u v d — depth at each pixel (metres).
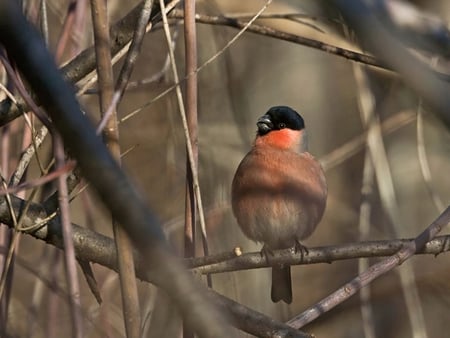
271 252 7.48
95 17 5.72
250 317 6.97
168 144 11.97
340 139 14.91
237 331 7.67
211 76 11.99
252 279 11.34
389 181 10.86
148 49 11.79
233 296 10.43
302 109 14.75
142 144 12.44
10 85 7.50
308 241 14.30
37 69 2.68
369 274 7.11
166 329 9.41
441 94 2.80
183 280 2.94
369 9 2.92
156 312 9.54
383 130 11.91
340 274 14.51
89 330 8.77
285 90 14.66
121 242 5.34
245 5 11.80
